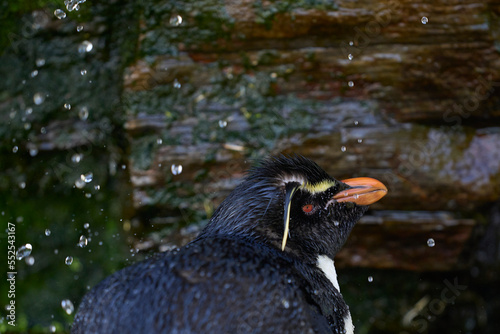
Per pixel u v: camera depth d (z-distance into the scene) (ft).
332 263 14.70
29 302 24.95
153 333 10.53
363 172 22.44
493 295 23.20
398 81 22.48
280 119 22.58
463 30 22.16
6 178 24.52
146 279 11.39
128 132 22.77
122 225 23.73
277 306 11.21
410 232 22.57
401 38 22.33
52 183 24.43
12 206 24.70
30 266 24.84
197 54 22.72
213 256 11.87
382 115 22.65
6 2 23.72
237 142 22.62
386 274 23.75
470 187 22.30
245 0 22.33
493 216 22.49
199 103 22.77
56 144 24.08
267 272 11.76
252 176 14.21
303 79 22.65
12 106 24.22
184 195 22.77
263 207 13.74
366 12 22.13
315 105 22.67
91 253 24.22
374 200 15.28
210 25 22.53
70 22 23.85
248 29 22.40
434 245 22.77
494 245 22.35
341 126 22.52
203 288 11.03
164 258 11.96
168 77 22.72
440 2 22.11
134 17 23.59
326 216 14.58
